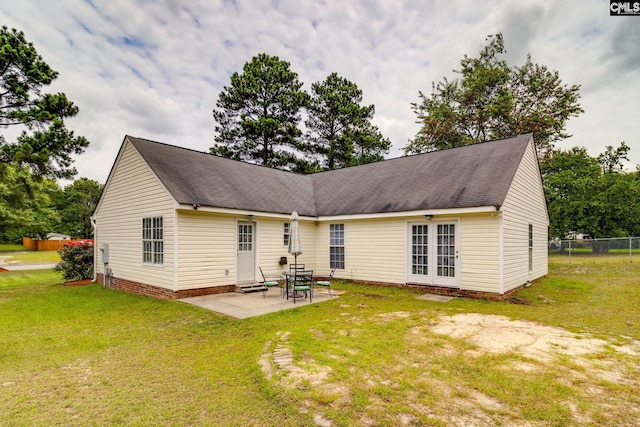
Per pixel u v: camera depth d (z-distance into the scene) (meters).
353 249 12.10
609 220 25.41
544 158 22.34
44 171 12.76
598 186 25.77
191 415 3.30
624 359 4.43
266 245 11.46
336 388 3.64
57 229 42.41
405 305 8.16
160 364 4.71
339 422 3.01
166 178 9.48
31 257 28.38
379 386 3.66
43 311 8.29
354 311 7.51
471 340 5.27
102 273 12.79
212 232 9.88
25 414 3.38
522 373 4.00
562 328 5.93
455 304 8.27
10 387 4.03
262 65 23.88
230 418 3.22
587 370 4.08
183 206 8.84
